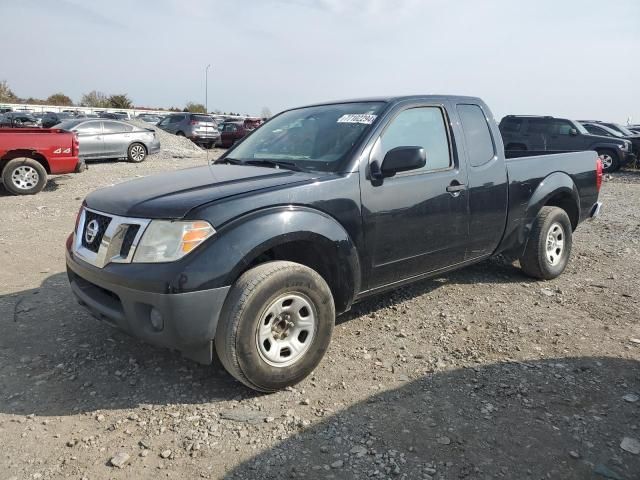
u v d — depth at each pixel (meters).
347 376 3.36
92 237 3.22
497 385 3.22
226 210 2.93
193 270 2.77
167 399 3.10
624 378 3.30
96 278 3.06
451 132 4.19
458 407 2.98
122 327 3.06
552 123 18.02
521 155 6.41
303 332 3.23
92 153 16.36
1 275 5.38
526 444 2.64
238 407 3.01
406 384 3.25
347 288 3.47
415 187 3.79
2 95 61.72
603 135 19.03
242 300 2.87
